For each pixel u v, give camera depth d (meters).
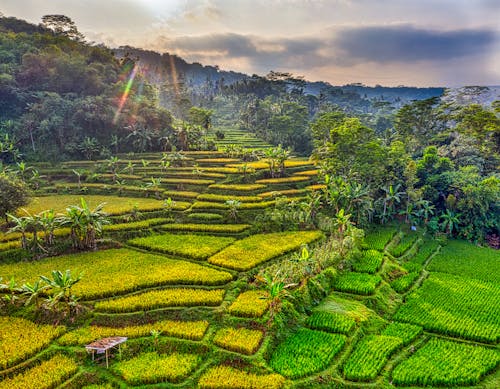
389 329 39.97
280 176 84.94
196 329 35.28
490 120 94.00
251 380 30.42
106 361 31.75
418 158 93.25
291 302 40.72
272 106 158.00
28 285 37.41
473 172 78.44
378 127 153.25
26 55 109.00
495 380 33.47
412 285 50.72
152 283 42.25
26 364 31.08
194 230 59.03
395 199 73.75
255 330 35.94
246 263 47.34
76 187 79.00
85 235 51.69
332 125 100.56
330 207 69.50
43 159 90.88
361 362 33.97
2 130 91.69
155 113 109.56
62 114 96.38
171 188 76.94
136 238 56.00
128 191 75.88
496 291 49.16
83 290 40.16
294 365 32.72
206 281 42.81
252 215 63.69
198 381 30.45
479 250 66.31
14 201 55.09
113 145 99.62
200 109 128.00
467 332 39.19
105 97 107.56
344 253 53.47
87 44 152.62
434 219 73.12
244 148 111.31
